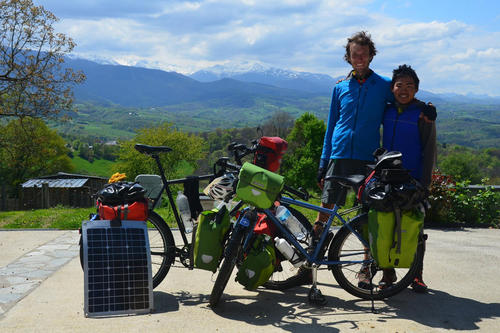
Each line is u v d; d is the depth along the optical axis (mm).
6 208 30875
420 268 4043
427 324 3291
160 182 4180
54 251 5805
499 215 8391
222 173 4082
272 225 3891
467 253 5766
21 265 5078
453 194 8328
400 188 3320
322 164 4383
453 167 75875
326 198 4137
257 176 3529
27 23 22547
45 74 23406
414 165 3943
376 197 3379
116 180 4102
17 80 22812
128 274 3600
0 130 29078
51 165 62656
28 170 59812
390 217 3395
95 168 132625
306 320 3385
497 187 8555
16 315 3449
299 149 61906
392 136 3988
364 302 3848
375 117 4055
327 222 3873
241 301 3883
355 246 3836
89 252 3576
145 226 3830
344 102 4184
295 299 3947
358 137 4062
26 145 30078
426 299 3918
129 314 3496
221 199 3879
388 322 3334
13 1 22250
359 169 4098
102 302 3467
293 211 4180
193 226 4027
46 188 30875
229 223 3787
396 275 3949
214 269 3732
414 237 3410
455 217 8461
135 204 3832
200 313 3547
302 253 3820
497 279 4566
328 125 4398
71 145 149500
